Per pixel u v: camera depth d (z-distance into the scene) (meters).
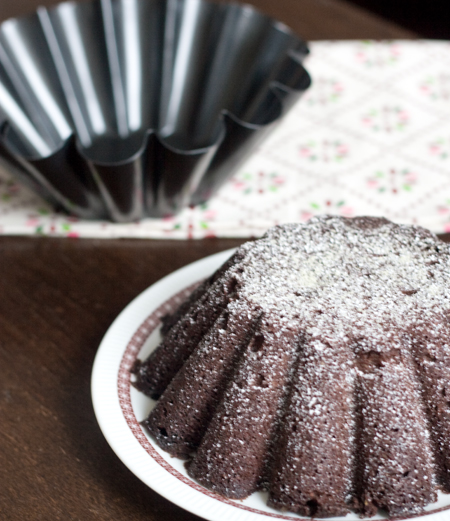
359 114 0.82
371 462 0.49
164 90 0.77
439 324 0.50
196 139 0.74
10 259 0.67
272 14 1.00
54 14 0.74
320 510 0.49
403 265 0.53
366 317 0.50
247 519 0.48
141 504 0.51
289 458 0.49
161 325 0.59
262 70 0.74
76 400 0.57
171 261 0.67
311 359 0.49
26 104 0.72
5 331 0.61
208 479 0.50
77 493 0.51
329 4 1.03
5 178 0.76
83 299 0.64
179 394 0.52
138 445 0.51
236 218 0.70
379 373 0.49
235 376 0.51
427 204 0.71
